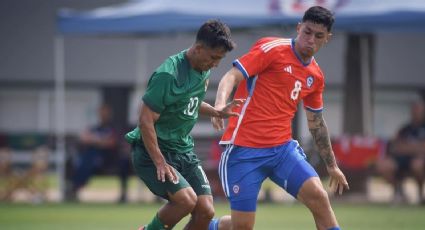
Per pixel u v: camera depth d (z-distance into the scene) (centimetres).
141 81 7575
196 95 2545
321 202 2506
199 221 2684
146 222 4303
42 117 9781
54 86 9744
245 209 2555
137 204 5475
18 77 9725
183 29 5300
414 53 9756
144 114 2458
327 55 9619
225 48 2453
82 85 9650
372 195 6444
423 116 5562
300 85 2550
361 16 5197
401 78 9744
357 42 6138
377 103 9806
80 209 5097
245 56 2503
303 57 2530
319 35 2484
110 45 9606
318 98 2631
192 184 2664
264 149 2544
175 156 2623
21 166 7650
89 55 9638
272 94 2530
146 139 2464
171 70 2469
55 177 7862
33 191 5806
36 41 9712
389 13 5175
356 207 5306
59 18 5453
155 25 5316
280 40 2548
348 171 5850
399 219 4516
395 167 5544
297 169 2530
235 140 2561
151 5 5597
